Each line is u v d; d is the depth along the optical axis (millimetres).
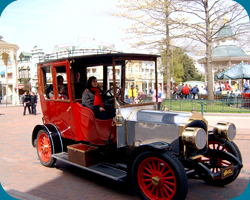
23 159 6039
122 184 4441
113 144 4402
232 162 4078
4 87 48375
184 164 3678
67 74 4883
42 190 4164
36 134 5750
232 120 11062
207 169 3504
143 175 3639
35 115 15812
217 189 4199
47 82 5750
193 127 3551
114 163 4426
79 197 3887
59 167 5438
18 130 10117
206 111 13391
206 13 14812
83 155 4289
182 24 14992
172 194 3275
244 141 7367
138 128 4082
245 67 15867
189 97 19891
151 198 3492
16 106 25000
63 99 5180
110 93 4840
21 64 48094
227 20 14516
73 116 4918
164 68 28625
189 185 4402
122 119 4133
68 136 5164
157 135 3865
